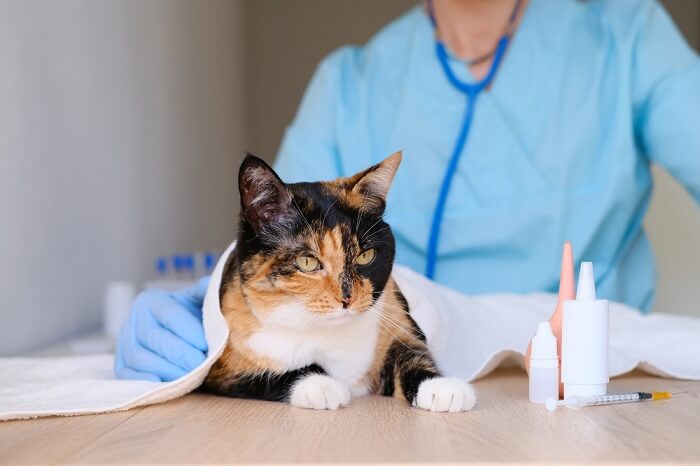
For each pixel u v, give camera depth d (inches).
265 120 169.5
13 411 37.9
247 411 40.1
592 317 39.2
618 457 28.1
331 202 45.6
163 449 31.1
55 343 76.3
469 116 79.4
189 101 125.4
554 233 76.9
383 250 46.6
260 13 168.9
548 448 29.8
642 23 78.1
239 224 45.6
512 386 46.5
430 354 46.0
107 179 91.4
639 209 81.0
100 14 90.3
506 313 57.6
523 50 80.6
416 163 81.3
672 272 85.3
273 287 43.7
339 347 44.9
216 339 43.1
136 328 49.5
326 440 32.3
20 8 70.9
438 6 85.1
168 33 115.6
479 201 78.7
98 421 37.7
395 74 86.0
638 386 45.2
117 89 95.1
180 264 94.9
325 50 167.5
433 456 28.8
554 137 77.9
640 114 79.0
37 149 73.7
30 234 71.9
